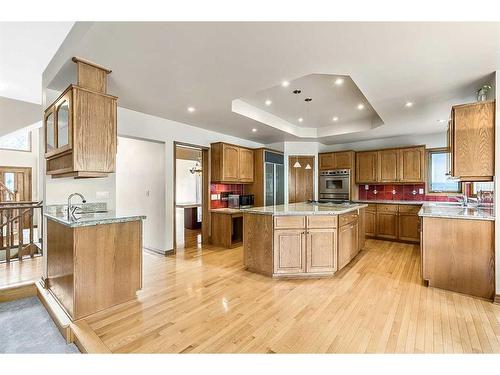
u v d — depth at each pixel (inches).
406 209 207.2
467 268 108.7
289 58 91.7
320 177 256.7
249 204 228.5
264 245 133.5
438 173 215.3
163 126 172.6
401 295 108.3
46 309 103.6
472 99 133.9
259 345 74.7
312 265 130.1
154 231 181.8
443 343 74.8
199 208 284.0
